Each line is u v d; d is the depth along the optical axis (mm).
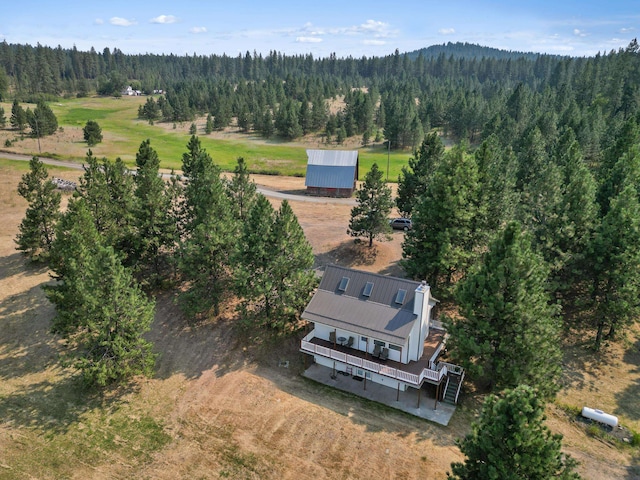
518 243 34469
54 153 112000
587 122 108562
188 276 54875
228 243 45125
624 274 41375
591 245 43719
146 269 56062
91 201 51531
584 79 167500
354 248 62188
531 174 74062
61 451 33531
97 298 37125
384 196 58094
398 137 146000
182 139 152625
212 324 47344
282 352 44094
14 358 43000
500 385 34875
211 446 33594
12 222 68062
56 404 38031
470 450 22281
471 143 149625
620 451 33125
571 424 35750
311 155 95125
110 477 31359
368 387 39312
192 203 52344
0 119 142500
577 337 46469
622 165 55062
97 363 36500
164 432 35125
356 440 33375
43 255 55500
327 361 41719
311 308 40750
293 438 33875
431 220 46906
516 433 19812
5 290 51625
